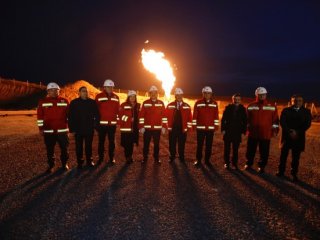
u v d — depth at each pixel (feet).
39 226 15.75
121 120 29.60
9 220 16.47
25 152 34.37
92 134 28.17
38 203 18.83
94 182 23.24
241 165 29.58
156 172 26.40
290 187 22.52
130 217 16.84
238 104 28.32
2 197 19.85
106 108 29.22
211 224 16.06
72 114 27.40
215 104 29.66
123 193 20.74
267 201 19.51
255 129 26.68
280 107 112.06
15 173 25.52
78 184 22.70
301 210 18.10
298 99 24.54
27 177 24.41
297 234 15.08
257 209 18.15
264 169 28.02
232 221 16.44
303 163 30.30
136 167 28.17
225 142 28.30
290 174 26.35
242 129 28.04
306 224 16.21
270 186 22.71
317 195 20.79
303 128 24.27
